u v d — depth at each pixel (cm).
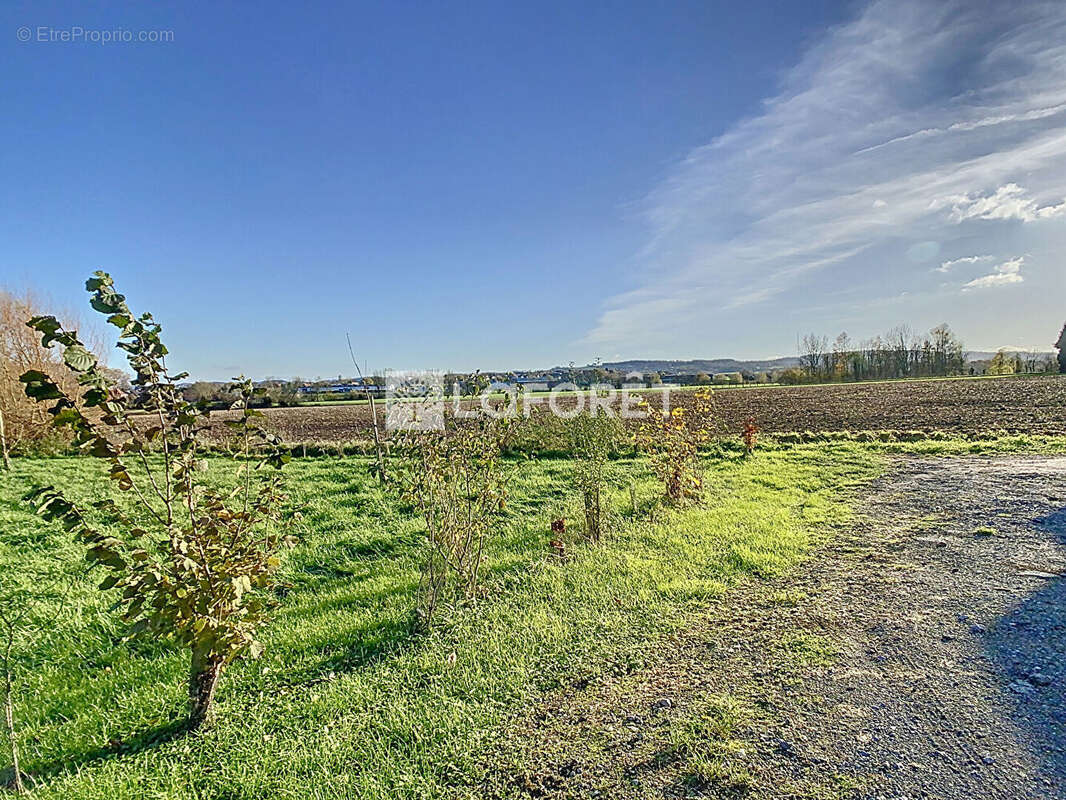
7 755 350
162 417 341
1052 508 768
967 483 977
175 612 331
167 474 341
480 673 411
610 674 402
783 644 428
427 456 546
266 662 447
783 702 352
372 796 295
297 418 3331
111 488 1270
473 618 507
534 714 360
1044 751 292
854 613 476
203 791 310
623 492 993
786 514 814
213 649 345
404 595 576
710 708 350
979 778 276
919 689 357
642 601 525
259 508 386
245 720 373
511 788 296
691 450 922
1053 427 1662
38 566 707
